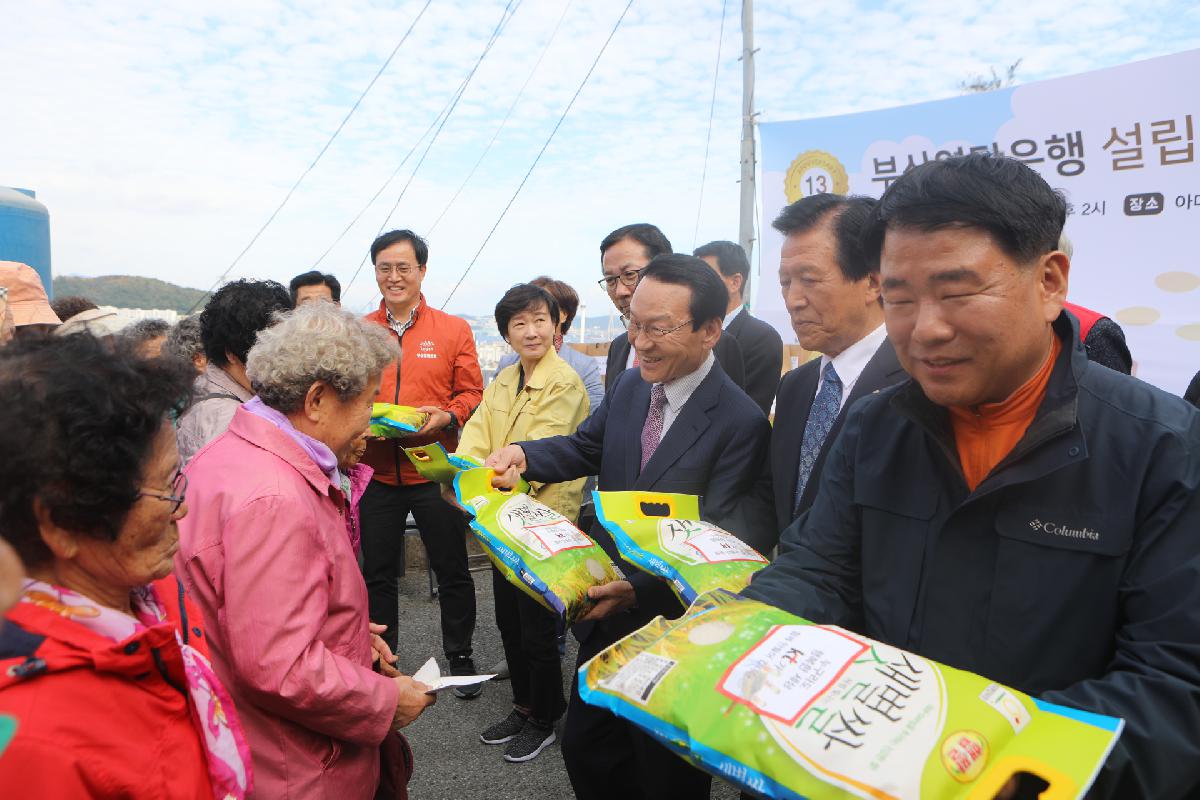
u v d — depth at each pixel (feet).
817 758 2.77
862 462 4.20
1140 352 11.89
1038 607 3.43
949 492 3.80
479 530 6.53
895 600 3.91
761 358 11.33
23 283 9.90
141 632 2.93
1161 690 2.92
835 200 5.94
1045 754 2.74
